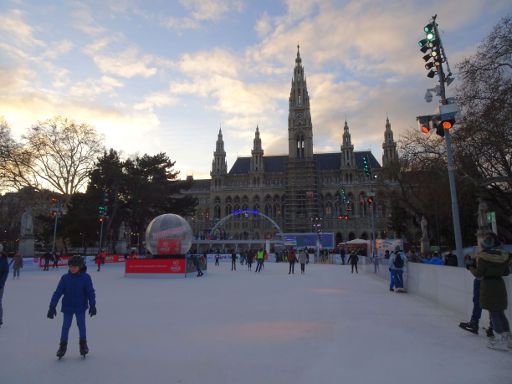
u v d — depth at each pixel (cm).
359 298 1894
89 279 875
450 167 1870
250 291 2197
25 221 5712
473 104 3522
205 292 2150
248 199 14062
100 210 5203
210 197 14575
